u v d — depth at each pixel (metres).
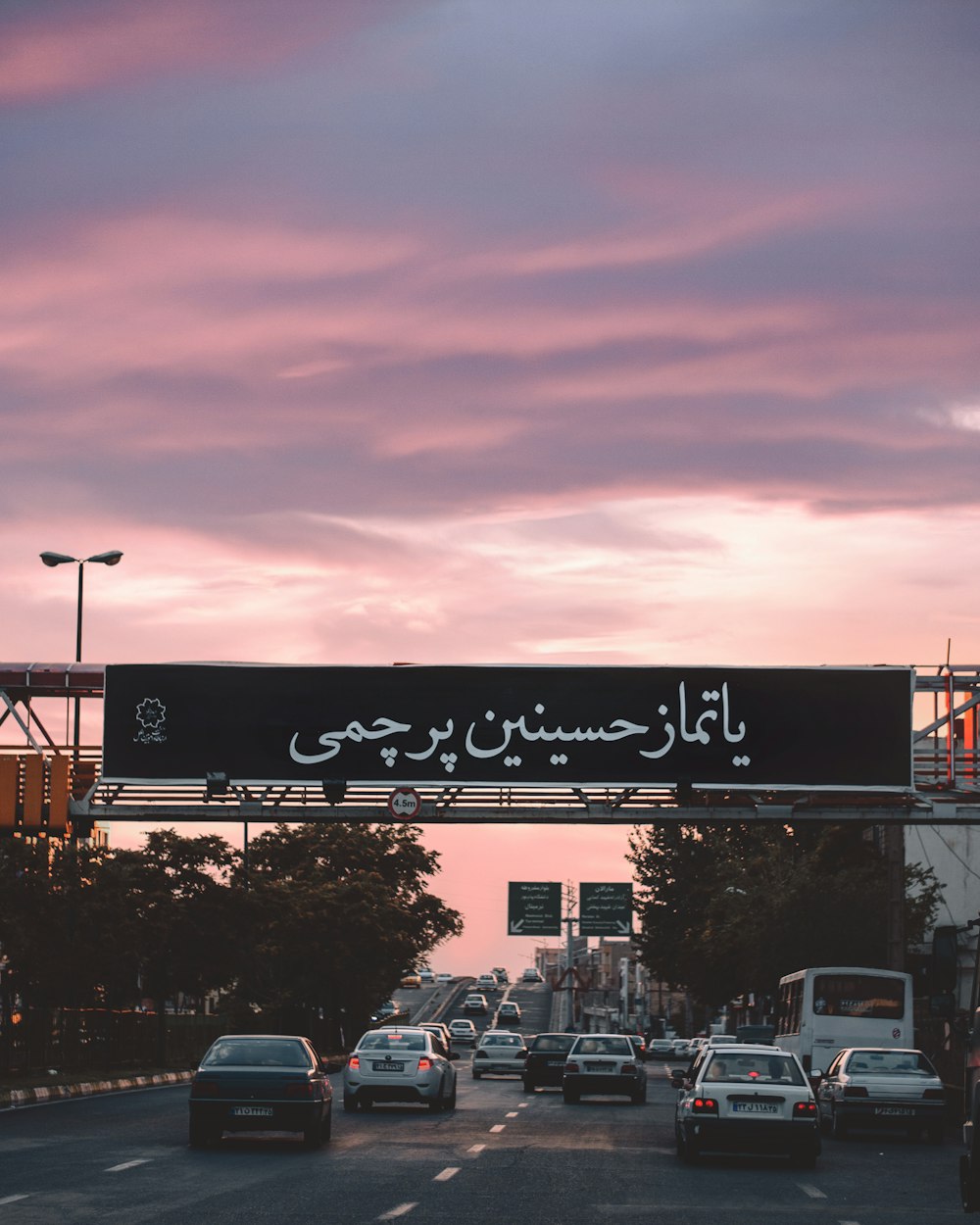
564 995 192.25
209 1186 20.78
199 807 38.69
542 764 37.88
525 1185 22.00
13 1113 36.91
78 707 39.25
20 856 59.47
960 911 76.81
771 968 70.56
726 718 37.97
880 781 37.91
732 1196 21.44
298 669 38.41
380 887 88.44
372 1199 19.66
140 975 66.44
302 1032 86.69
